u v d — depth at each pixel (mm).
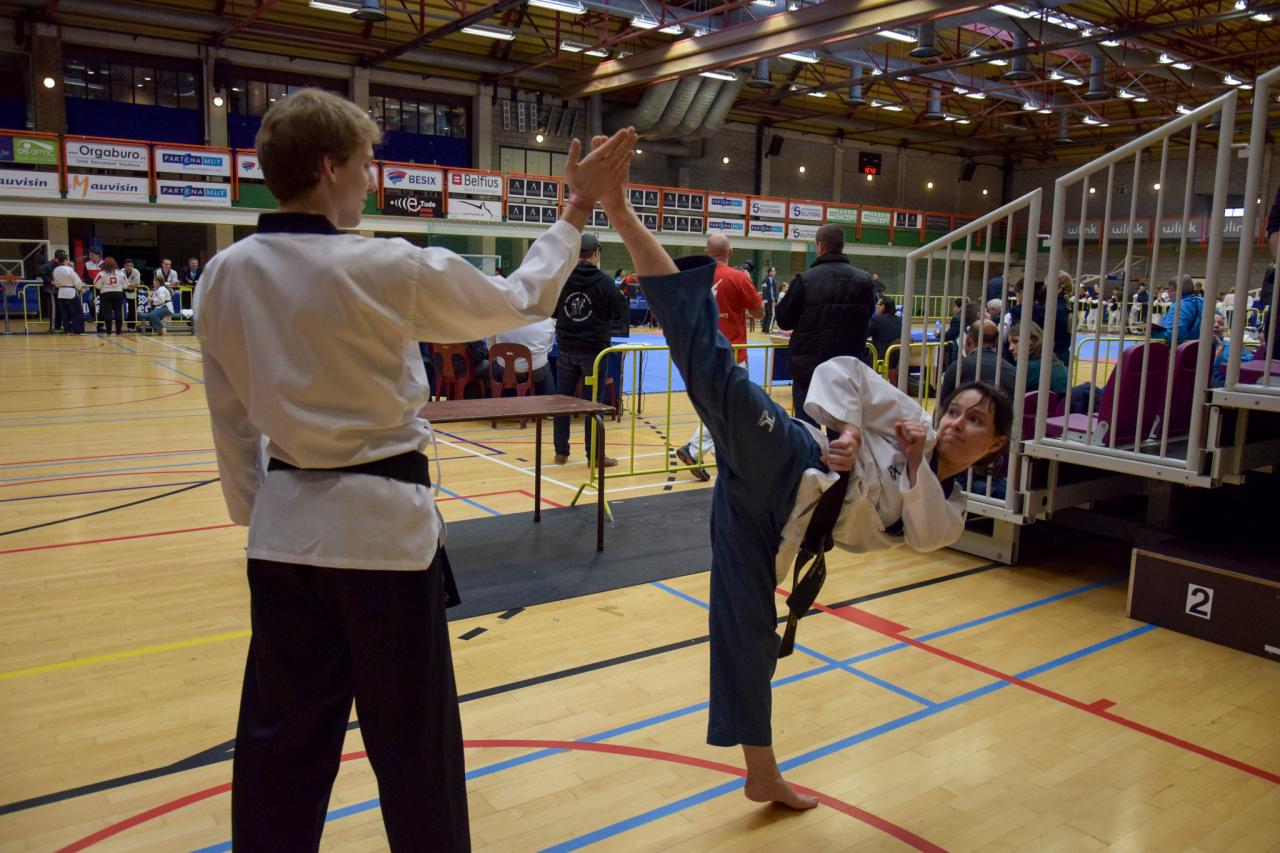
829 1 15844
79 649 3520
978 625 4031
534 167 24391
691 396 2049
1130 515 5430
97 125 18953
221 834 2354
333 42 19828
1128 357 4387
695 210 23328
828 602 4297
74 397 9906
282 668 1619
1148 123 26656
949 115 24797
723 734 2340
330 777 1707
